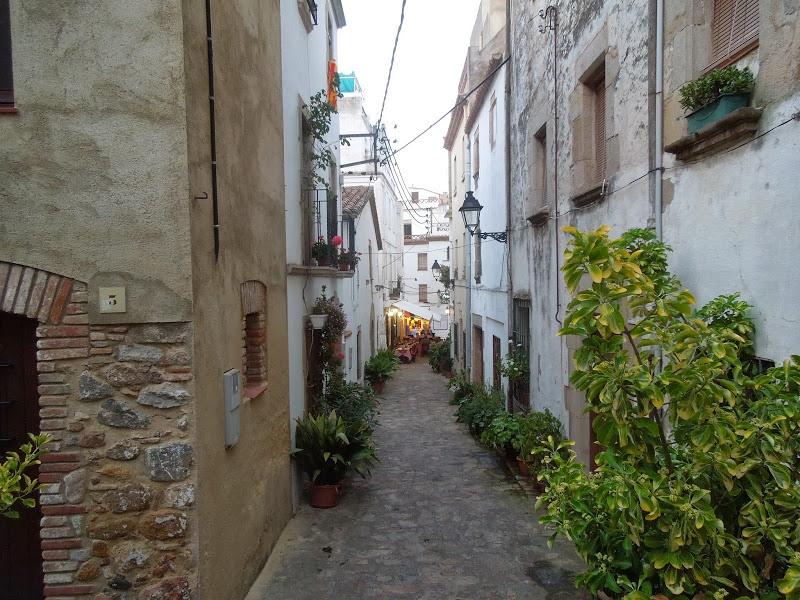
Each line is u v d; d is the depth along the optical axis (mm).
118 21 3566
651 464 2627
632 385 2527
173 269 3629
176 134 3607
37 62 3555
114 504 3641
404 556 5461
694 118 3760
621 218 5285
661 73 4430
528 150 9016
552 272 7648
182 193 3627
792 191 2959
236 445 4559
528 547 5652
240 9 4875
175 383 3664
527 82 9047
